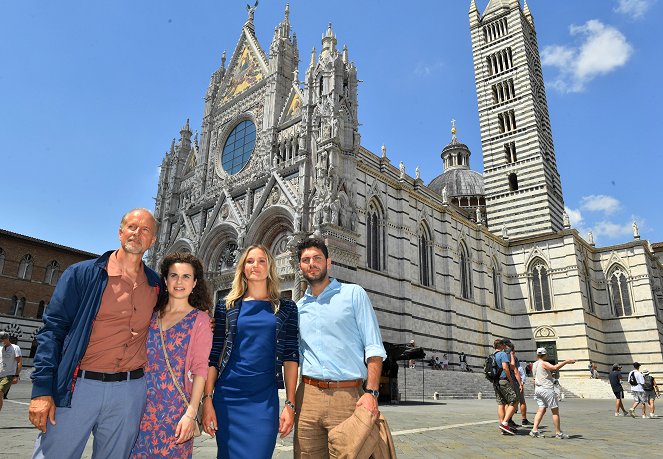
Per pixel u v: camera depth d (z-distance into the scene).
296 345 6.23
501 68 72.75
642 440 14.55
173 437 5.76
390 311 40.16
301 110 42.69
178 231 53.31
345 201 37.19
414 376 36.19
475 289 53.62
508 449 12.34
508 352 16.83
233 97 53.12
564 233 58.03
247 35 54.78
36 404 5.06
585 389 48.28
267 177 42.78
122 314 5.75
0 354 14.79
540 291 58.94
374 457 5.44
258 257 6.36
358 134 40.09
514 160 67.62
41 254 55.72
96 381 5.54
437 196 58.38
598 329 58.88
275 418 5.82
